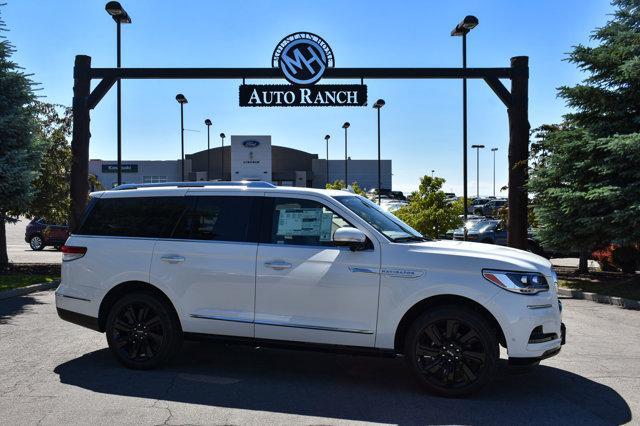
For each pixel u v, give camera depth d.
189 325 6.05
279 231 5.95
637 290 12.29
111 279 6.32
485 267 5.29
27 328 8.41
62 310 6.61
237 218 6.11
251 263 5.87
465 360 5.30
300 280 5.70
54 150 16.59
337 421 4.75
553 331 5.38
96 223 6.62
